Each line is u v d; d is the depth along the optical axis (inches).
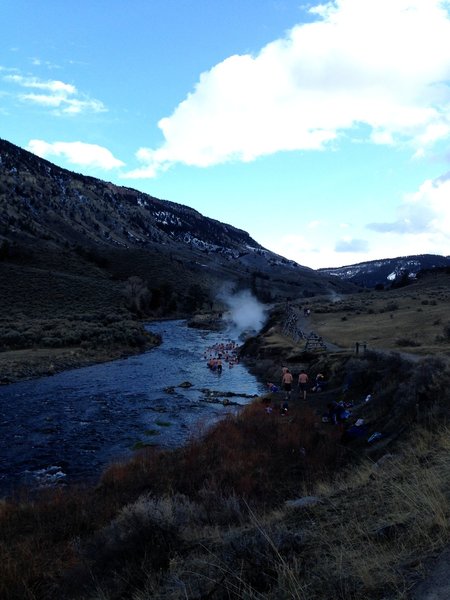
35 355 1857.8
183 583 190.1
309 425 745.0
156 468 609.9
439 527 169.3
